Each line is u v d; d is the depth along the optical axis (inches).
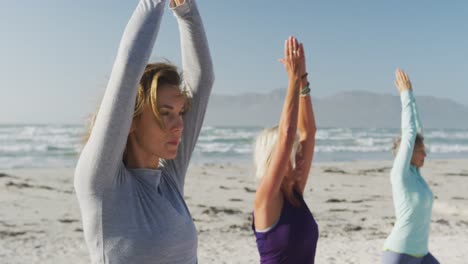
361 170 997.8
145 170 65.3
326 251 353.4
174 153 67.0
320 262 319.9
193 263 68.9
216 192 679.1
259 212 115.5
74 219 490.0
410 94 188.4
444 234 427.2
